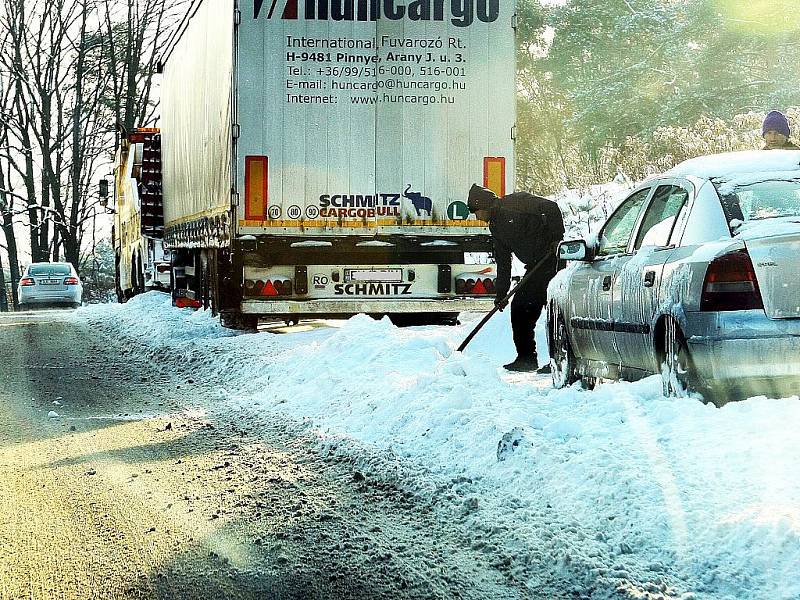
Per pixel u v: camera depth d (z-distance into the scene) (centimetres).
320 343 1209
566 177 2356
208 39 1550
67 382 1199
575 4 3331
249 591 467
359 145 1345
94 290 5459
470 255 1420
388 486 641
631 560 473
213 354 1330
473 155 1355
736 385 629
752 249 629
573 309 865
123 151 2914
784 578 429
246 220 1339
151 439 827
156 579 485
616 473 548
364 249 1391
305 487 649
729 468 527
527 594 453
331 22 1334
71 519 589
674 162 1930
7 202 5162
